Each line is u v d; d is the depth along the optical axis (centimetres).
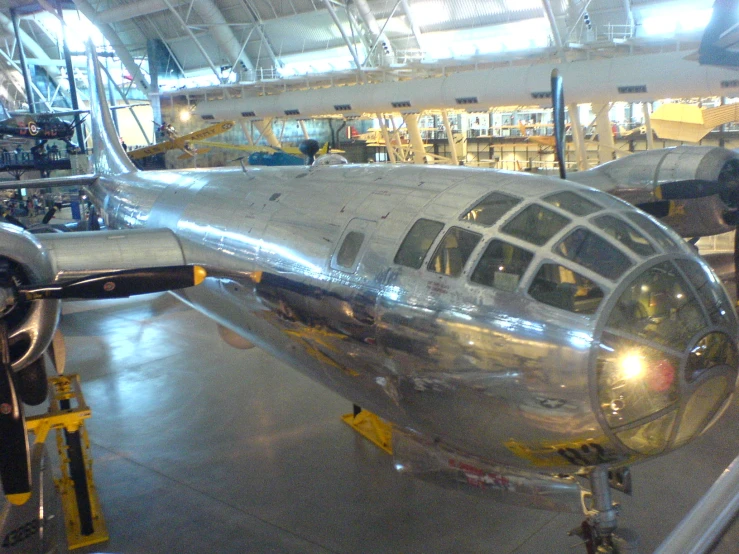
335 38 3103
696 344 446
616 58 1873
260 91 3297
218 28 3259
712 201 1061
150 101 3931
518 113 3625
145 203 1130
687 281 468
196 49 3800
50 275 670
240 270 723
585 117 3241
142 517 684
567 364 431
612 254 471
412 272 518
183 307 1631
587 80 1900
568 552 602
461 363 472
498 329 457
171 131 3114
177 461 806
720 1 855
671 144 2798
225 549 623
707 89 1705
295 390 1033
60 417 642
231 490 732
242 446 840
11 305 579
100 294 602
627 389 429
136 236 928
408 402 523
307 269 613
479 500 696
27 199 3278
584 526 534
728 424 848
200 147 3419
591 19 2241
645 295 449
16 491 536
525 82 2036
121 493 734
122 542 642
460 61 2394
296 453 816
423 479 587
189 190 1019
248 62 3469
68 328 1446
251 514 681
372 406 582
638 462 468
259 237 709
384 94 2420
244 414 943
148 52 3900
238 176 940
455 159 2622
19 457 540
